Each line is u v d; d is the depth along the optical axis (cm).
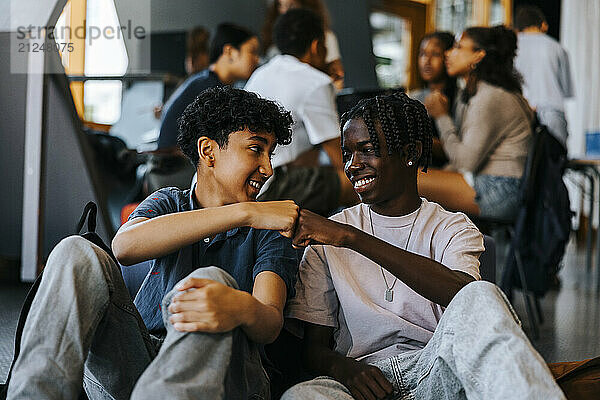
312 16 319
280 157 300
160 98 509
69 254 135
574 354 302
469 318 129
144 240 151
